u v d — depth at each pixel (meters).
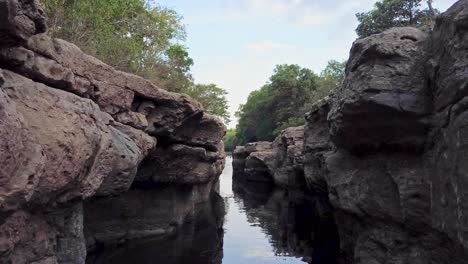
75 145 7.28
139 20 23.38
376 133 9.77
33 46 7.56
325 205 20.16
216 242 17.19
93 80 10.40
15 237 6.14
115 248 14.57
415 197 8.91
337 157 12.45
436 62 8.38
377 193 10.06
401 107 8.84
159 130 14.33
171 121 14.48
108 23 17.23
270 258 15.02
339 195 11.79
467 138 6.84
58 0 13.83
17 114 5.88
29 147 6.02
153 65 20.92
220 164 28.31
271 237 18.83
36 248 6.94
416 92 8.85
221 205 29.75
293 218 24.50
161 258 13.79
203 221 21.91
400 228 9.57
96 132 8.02
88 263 12.69
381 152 10.19
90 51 14.30
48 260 7.30
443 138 7.88
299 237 18.89
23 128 5.99
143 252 14.41
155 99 13.41
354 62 10.45
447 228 7.54
